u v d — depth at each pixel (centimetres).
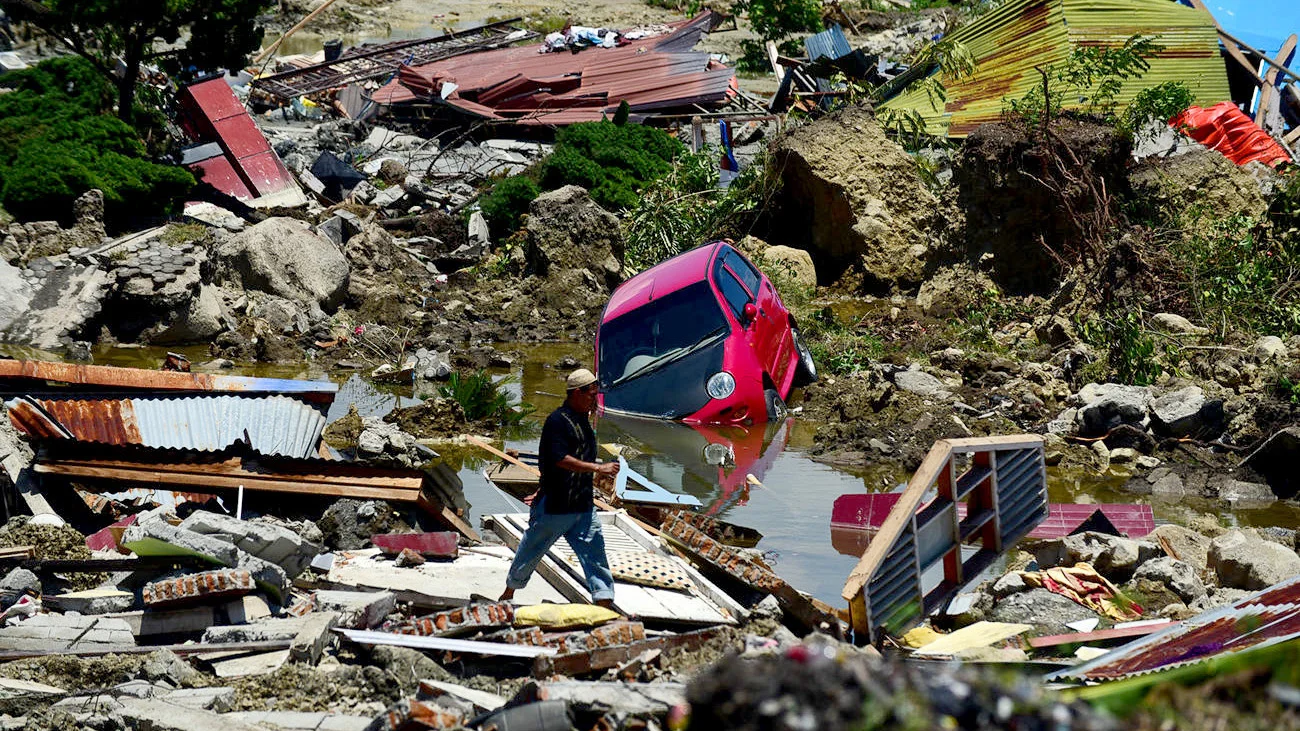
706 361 2438
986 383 2653
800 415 2502
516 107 6041
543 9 9938
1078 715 458
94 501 1717
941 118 4338
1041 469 1460
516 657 1236
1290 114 5156
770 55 7094
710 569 1509
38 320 2869
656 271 2706
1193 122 4353
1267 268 3075
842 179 3734
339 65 6638
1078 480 2144
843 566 1666
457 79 6316
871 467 2159
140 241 3225
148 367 2755
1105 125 3597
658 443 2264
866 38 8119
